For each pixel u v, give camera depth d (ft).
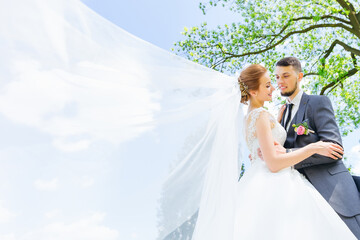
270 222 5.96
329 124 7.66
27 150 4.61
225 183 6.22
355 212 6.74
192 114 6.05
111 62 5.35
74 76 5.00
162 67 5.95
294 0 31.50
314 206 6.32
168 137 5.79
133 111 5.45
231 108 6.81
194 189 5.90
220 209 6.04
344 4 27.63
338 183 7.16
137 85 5.59
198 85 6.34
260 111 7.16
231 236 5.78
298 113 8.20
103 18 5.33
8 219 4.47
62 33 4.90
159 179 5.50
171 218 5.51
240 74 7.64
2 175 4.48
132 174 5.30
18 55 4.59
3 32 4.53
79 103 5.01
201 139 6.13
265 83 7.60
